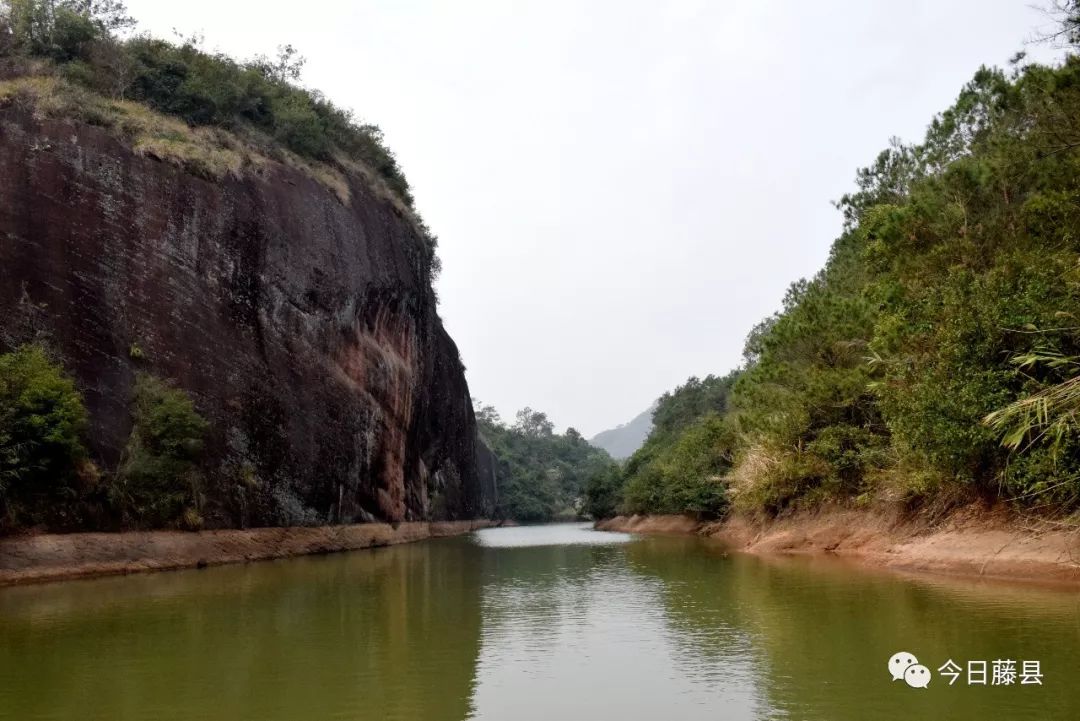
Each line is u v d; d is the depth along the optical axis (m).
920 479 18.86
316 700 7.76
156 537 23.19
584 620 12.75
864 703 7.28
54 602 14.91
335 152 42.75
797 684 8.02
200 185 29.17
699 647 10.29
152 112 30.72
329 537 32.97
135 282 26.11
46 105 26.02
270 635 11.31
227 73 37.19
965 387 15.87
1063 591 13.17
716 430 47.94
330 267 35.31
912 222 19.98
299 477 31.27
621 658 9.71
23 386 20.23
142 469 23.33
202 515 25.53
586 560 26.88
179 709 7.46
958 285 17.09
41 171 24.86
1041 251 16.28
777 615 12.23
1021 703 7.05
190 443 24.67
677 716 7.07
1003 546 16.27
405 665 9.37
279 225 32.59
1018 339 15.41
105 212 25.94
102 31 32.75
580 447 158.75
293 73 46.62
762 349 32.06
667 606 14.12
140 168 27.45
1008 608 11.59
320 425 32.97
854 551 23.12
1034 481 14.98
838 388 25.62
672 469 52.41
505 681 8.55
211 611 13.75
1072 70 14.89
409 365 45.06
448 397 61.44
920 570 17.77
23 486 19.73
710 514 48.00
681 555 28.12
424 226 55.28
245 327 29.88
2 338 22.42
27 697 7.89
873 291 22.06
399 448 42.53
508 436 139.62
